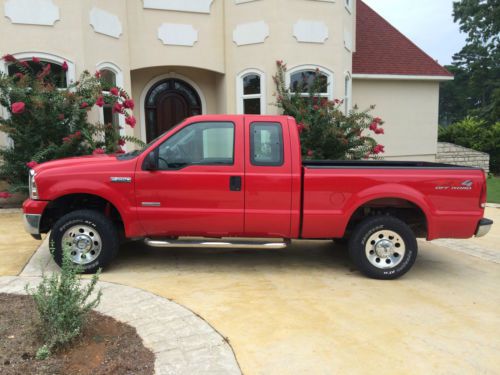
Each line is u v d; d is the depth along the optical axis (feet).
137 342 11.89
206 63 40.06
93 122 32.50
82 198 18.26
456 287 16.96
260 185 17.01
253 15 38.06
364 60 48.19
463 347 12.33
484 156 54.54
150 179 16.98
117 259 19.75
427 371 11.14
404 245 17.40
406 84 49.39
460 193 17.15
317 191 17.08
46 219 17.94
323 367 11.24
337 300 15.44
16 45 29.81
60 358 10.83
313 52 38.68
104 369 10.48
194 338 12.28
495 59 144.25
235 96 39.81
